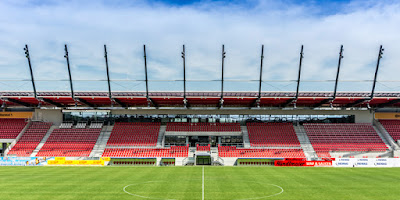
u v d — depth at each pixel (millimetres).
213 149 65875
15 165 54094
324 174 41969
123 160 60281
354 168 49156
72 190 30469
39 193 29172
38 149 65750
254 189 31109
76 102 63562
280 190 30688
